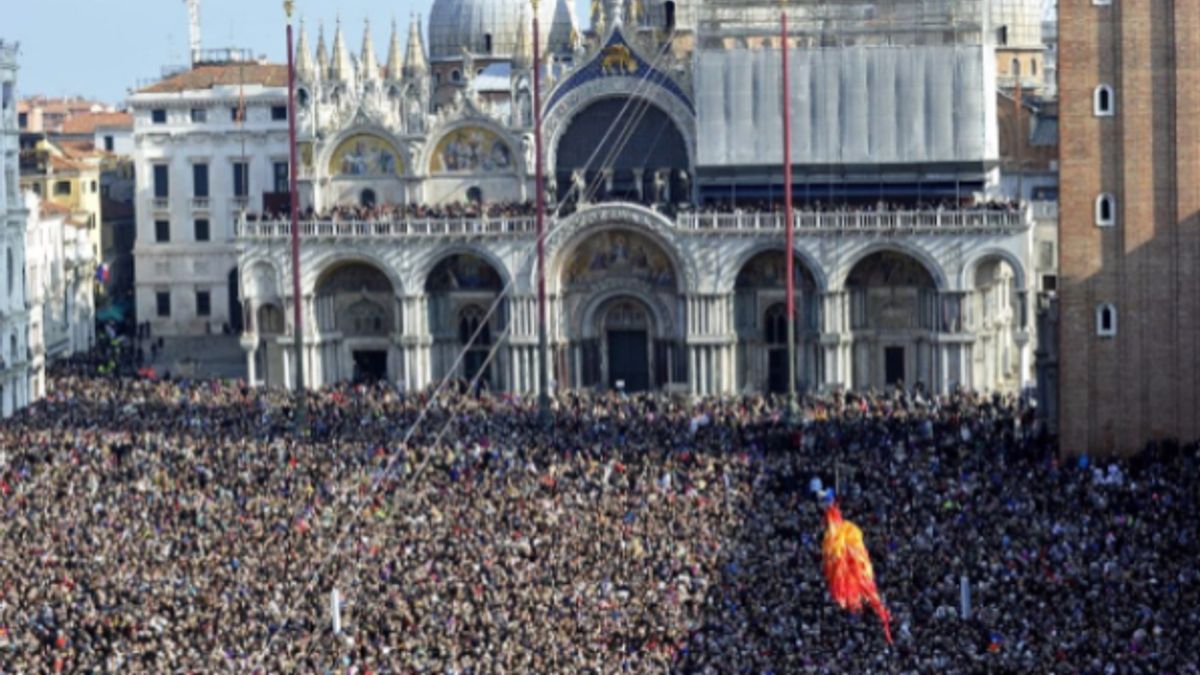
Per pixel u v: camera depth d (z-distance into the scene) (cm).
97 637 18612
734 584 19462
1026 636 17650
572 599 19088
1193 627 17725
